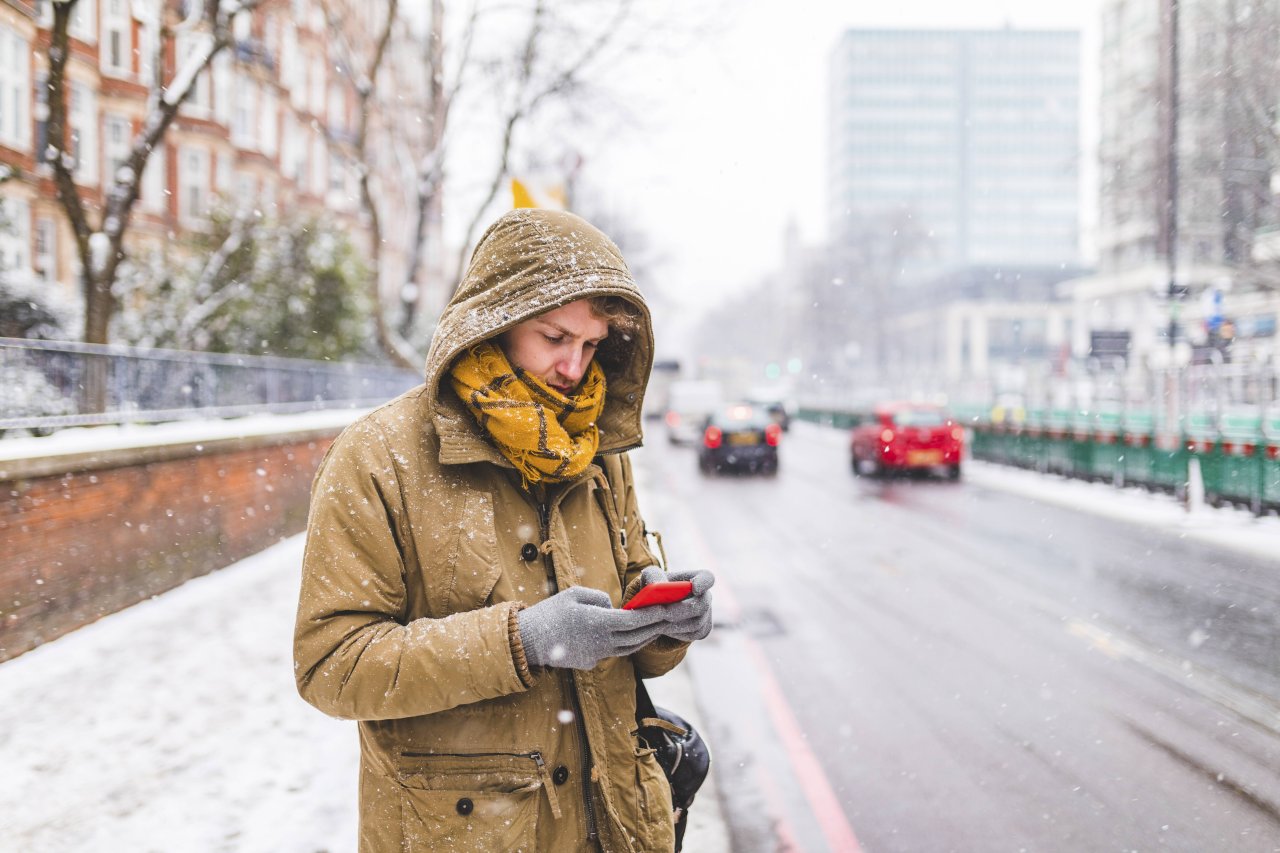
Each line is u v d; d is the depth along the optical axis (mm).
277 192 27859
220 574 7801
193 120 22234
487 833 1290
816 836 3389
